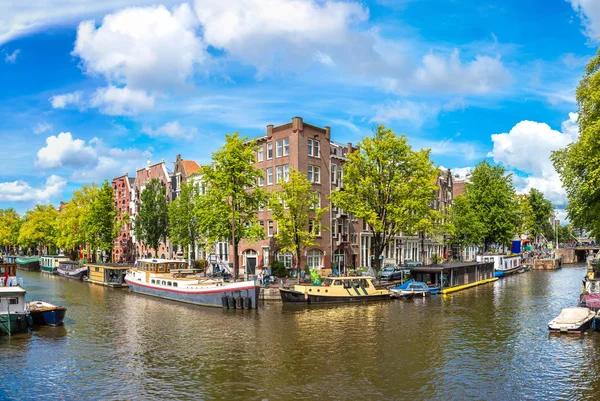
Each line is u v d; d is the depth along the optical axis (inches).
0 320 1069.1
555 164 1330.0
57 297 1731.1
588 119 1203.2
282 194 1710.1
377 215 1705.2
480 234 2618.1
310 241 1728.6
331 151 2193.7
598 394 681.0
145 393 693.9
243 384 724.7
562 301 1541.6
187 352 907.4
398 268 1993.1
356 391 693.3
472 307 1414.9
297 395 678.5
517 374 768.9
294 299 1470.2
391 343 962.1
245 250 2127.2
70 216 3061.0
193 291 1514.5
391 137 1707.7
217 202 1643.7
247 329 1101.7
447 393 686.5
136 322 1209.4
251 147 1710.1
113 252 3449.8
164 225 2406.5
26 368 822.5
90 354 906.7
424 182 1720.0
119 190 3430.1
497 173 2787.9
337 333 1052.5
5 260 3543.3
